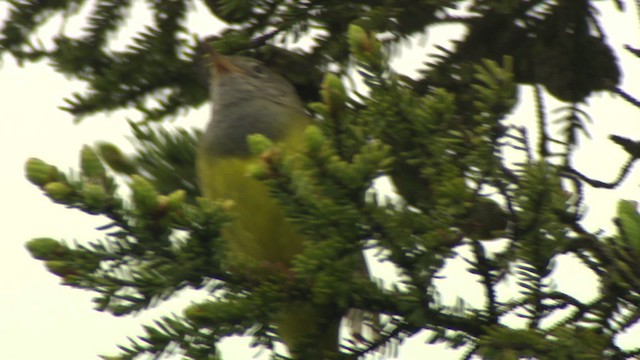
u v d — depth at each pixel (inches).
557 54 292.5
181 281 205.9
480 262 207.2
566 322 213.5
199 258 202.1
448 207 202.5
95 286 201.5
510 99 202.8
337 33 294.4
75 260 199.8
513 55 293.9
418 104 209.0
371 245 201.9
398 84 207.5
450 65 285.4
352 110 223.8
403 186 252.7
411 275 205.8
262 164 189.3
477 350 213.0
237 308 207.6
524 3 291.3
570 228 214.7
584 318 212.1
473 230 204.2
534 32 292.7
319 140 186.2
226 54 301.7
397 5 284.2
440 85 285.4
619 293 215.3
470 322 212.2
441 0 282.4
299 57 301.1
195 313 205.3
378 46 206.8
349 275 206.8
